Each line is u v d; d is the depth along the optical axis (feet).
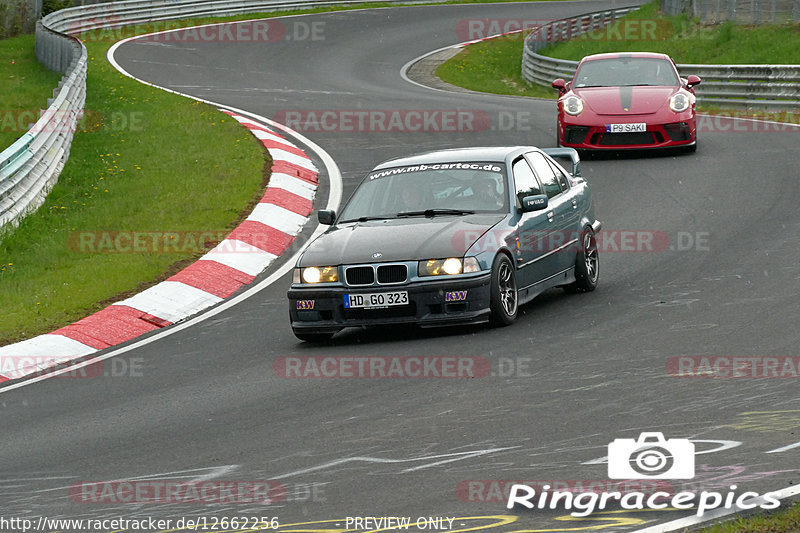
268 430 72.08
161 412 79.41
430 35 450.30
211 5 470.80
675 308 99.19
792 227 129.70
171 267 132.46
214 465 65.46
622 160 182.91
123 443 72.18
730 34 335.88
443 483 58.90
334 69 362.53
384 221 101.65
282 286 123.95
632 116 179.52
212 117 228.43
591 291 111.65
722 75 261.24
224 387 85.10
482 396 75.56
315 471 62.69
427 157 108.99
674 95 182.19
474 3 544.62
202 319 112.57
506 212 100.58
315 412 75.41
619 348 86.17
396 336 98.02
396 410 74.02
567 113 184.24
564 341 89.76
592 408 70.79
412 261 93.91
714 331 89.40
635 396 72.74
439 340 93.97
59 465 68.33
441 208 101.91
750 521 49.49
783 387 72.59
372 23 476.13
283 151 197.26
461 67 378.12
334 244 98.02
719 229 132.67
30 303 119.14
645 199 152.76
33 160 168.25
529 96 318.86
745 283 106.63
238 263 133.49
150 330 110.93
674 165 174.29
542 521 52.70
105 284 124.98
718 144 191.21
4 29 418.72
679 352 83.51
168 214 156.76
